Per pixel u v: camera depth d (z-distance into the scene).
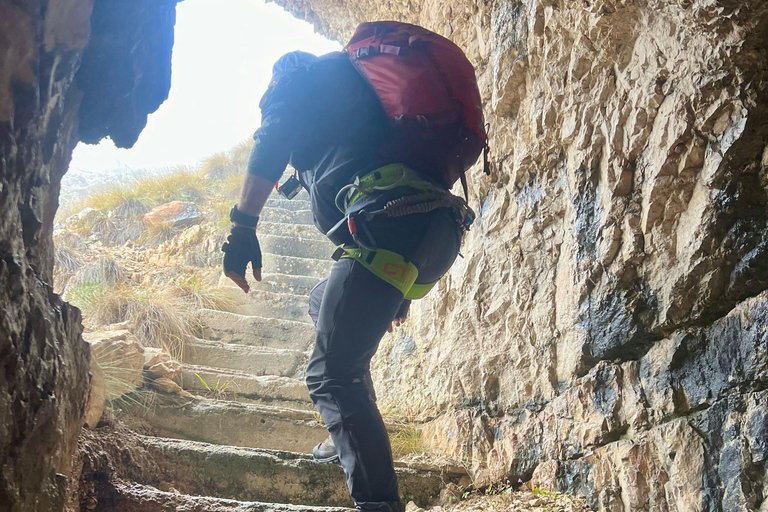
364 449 1.48
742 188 1.68
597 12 2.09
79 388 1.67
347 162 1.51
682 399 1.83
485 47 3.06
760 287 1.66
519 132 2.74
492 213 2.93
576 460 2.22
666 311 1.87
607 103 2.18
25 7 1.07
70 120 1.47
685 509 1.73
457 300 3.10
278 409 2.98
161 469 2.39
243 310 4.59
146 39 1.57
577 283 2.23
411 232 1.46
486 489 2.58
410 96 1.48
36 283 1.33
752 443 1.56
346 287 1.49
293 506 2.16
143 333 3.69
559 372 2.39
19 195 1.19
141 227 5.84
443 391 3.04
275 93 1.51
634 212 2.02
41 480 1.31
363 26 1.63
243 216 1.55
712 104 1.73
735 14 1.57
